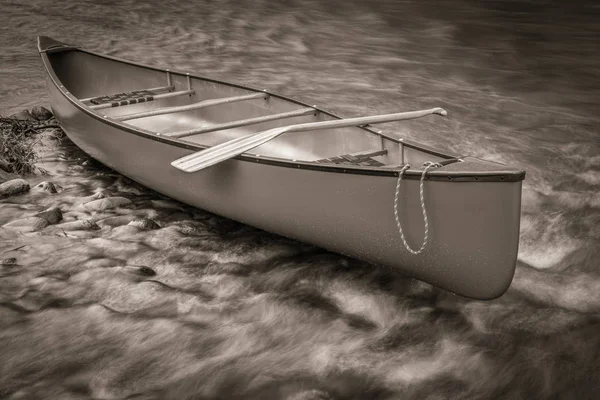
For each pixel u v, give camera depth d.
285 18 12.82
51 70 6.03
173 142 4.41
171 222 4.65
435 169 3.32
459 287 3.54
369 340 3.51
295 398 3.12
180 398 3.11
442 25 12.51
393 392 3.17
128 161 4.96
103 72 6.63
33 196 4.95
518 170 3.13
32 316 3.60
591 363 3.39
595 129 7.21
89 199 4.93
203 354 3.38
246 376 3.25
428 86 8.86
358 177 3.57
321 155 4.96
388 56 10.41
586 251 4.55
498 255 3.27
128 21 12.12
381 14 13.36
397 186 3.42
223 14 12.92
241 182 4.15
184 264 4.13
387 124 7.29
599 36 11.71
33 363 3.29
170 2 13.75
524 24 12.64
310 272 4.06
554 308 3.83
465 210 3.27
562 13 13.57
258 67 9.67
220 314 3.68
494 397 3.18
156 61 9.83
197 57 10.12
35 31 11.12
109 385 3.17
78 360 3.31
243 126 5.16
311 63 9.95
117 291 3.82
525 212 5.14
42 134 6.20
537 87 8.88
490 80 9.20
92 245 4.28
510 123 7.43
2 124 6.30
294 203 3.94
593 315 3.76
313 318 3.67
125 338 3.47
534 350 3.47
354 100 8.23
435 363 3.37
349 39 11.45
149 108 6.36
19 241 4.30
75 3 13.21
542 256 4.53
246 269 4.09
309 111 5.00
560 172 6.03
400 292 3.89
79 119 5.38
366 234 3.70
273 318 3.66
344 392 3.16
